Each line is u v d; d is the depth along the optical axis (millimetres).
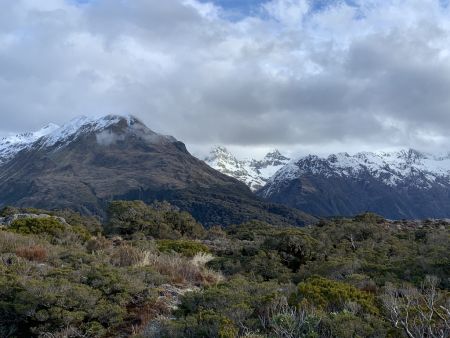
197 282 14211
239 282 11742
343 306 9891
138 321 10508
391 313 8258
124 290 11453
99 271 12250
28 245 16500
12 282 10805
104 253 17062
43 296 9984
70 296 10359
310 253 21641
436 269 14852
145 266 14359
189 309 10359
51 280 11078
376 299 10609
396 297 10781
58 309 9812
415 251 21109
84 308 10312
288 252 21750
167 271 14758
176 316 10078
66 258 15344
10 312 9930
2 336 9688
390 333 8156
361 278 13680
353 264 16266
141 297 11703
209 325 8797
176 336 8836
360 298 10258
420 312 7867
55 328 9805
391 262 17391
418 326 7996
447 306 9133
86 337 9695
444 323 8023
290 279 17094
